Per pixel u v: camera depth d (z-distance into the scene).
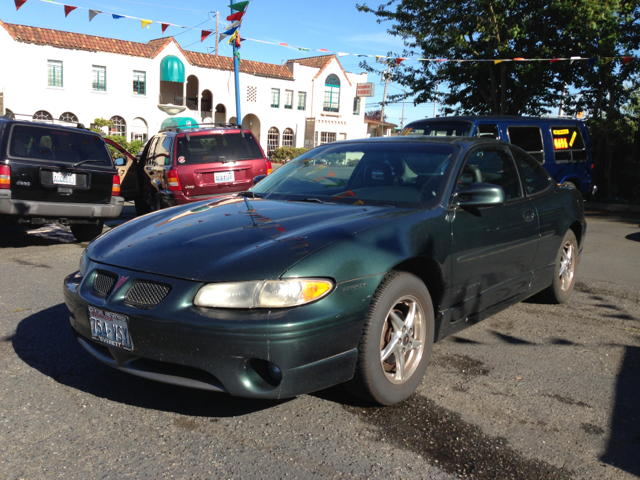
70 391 2.93
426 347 2.99
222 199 3.79
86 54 32.66
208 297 2.40
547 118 10.95
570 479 2.24
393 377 2.83
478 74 16.47
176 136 8.45
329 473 2.24
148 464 2.28
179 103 38.22
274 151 39.44
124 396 2.89
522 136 10.24
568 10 13.91
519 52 15.00
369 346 2.61
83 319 2.76
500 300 3.77
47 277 5.45
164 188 8.55
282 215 3.07
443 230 3.10
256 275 2.41
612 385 3.17
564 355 3.63
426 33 16.25
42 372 3.17
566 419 2.75
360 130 48.56
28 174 6.80
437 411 2.80
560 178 10.89
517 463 2.35
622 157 15.54
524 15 14.97
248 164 8.69
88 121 33.28
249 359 2.36
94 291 2.74
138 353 2.52
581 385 3.16
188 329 2.38
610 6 13.87
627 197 15.15
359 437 2.53
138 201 10.89
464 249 3.24
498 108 16.34
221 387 2.42
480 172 3.68
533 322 4.33
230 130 8.71
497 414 2.78
